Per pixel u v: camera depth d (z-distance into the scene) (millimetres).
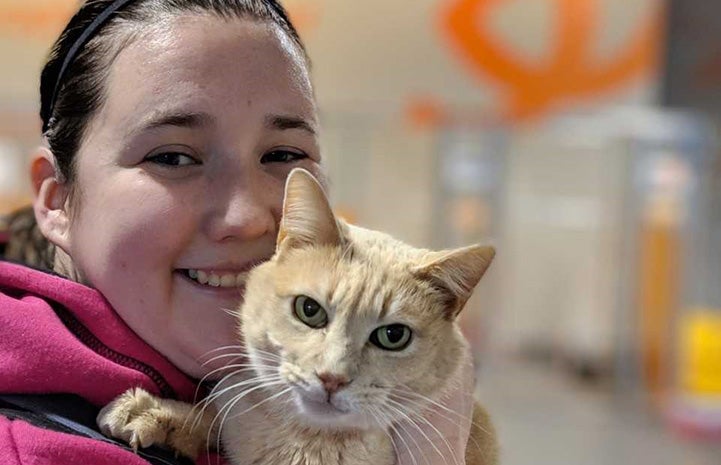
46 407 343
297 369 374
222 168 368
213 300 373
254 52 372
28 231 459
